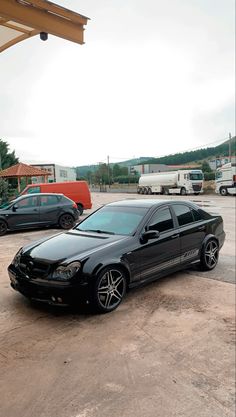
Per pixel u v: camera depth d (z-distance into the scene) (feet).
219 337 12.89
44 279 14.11
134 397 9.22
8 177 91.71
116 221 18.48
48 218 41.83
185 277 20.31
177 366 10.85
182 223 19.90
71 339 12.44
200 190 129.49
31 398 9.09
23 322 13.83
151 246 17.12
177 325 13.80
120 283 15.55
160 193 145.69
